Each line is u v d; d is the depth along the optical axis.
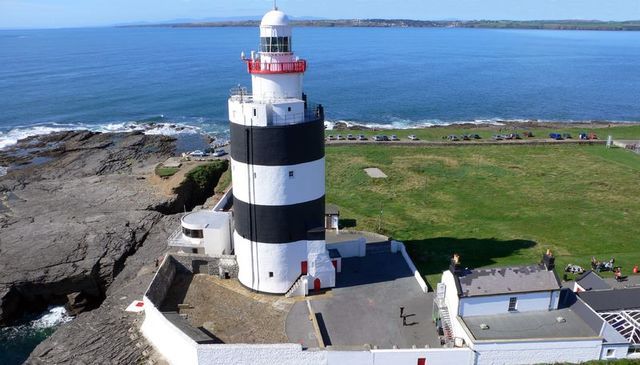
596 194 67.38
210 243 42.62
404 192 69.00
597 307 34.28
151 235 56.81
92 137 111.12
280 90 36.09
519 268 34.31
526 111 141.88
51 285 47.97
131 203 68.44
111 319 37.84
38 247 52.69
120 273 48.38
